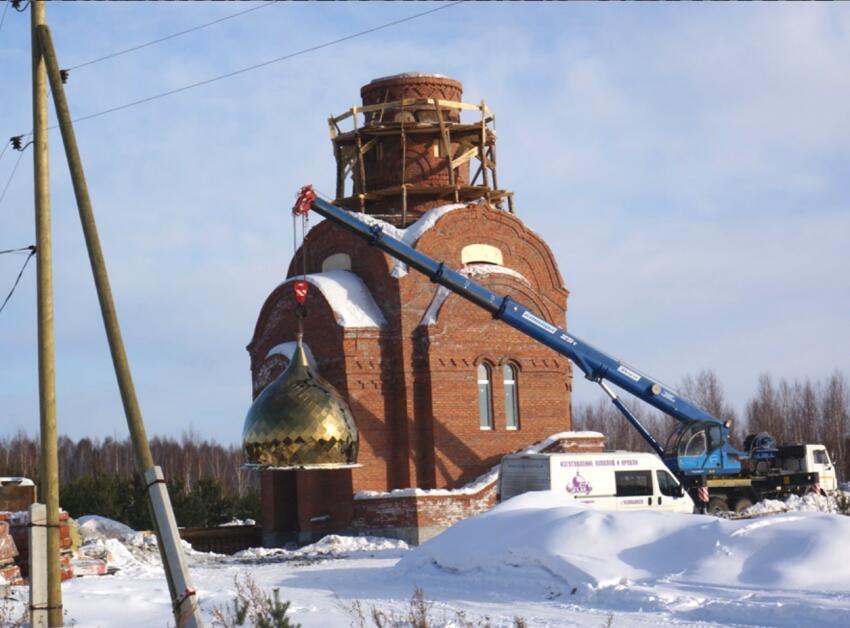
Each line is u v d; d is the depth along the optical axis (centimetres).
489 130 4634
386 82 4616
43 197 2003
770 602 1830
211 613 2019
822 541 2086
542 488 3391
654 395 4012
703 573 2080
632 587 2023
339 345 4066
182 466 10338
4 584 2333
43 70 2005
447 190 4522
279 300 4322
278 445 3522
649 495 3478
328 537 3788
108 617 2086
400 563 2603
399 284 4125
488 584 2286
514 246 4388
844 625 1672
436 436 4050
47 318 1984
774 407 8856
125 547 3469
